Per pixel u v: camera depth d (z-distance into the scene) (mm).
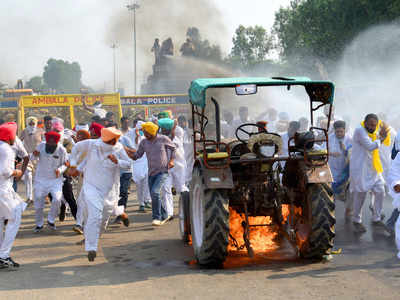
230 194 6504
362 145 8414
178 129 11312
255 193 6492
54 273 6195
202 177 6133
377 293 4891
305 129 7078
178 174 10922
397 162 6645
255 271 5930
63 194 9883
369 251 6914
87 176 6812
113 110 21156
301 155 6379
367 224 8945
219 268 6199
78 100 20922
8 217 6484
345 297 4785
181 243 7875
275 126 7062
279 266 6156
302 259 6516
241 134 6750
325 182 6121
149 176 9367
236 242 6613
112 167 6801
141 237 8469
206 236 5945
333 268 5977
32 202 13242
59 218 10555
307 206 6348
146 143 9320
